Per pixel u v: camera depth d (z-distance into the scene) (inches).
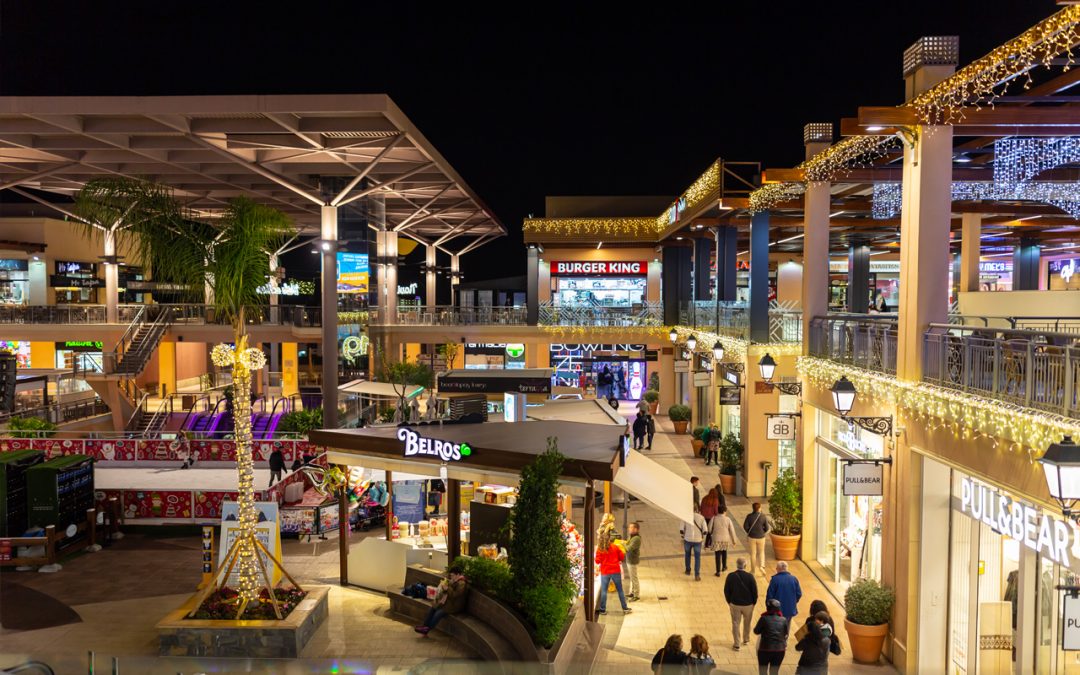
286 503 704.4
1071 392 280.1
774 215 871.7
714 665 363.6
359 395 1174.3
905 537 422.0
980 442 344.8
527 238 1475.1
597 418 652.7
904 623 423.5
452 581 463.8
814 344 608.1
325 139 957.2
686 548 588.4
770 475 802.2
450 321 1487.5
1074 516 254.1
